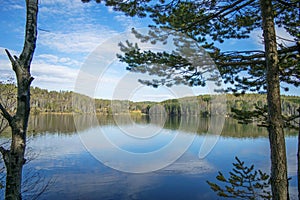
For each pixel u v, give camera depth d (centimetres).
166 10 312
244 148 1188
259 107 272
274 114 229
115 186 635
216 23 320
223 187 657
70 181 652
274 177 224
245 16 313
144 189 623
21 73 121
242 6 284
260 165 891
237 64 296
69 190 601
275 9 294
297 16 303
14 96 346
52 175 690
